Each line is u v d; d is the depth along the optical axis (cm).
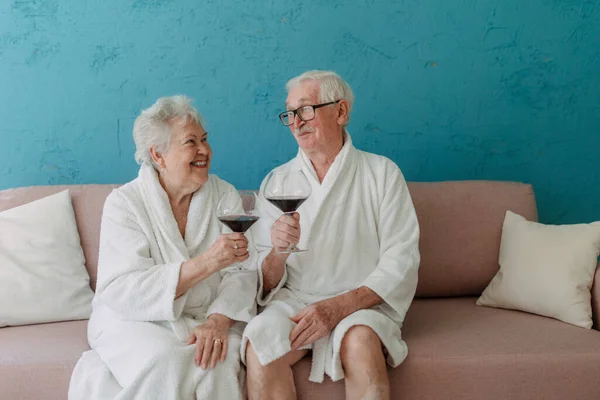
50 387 168
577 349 173
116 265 179
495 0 250
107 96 245
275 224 175
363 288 182
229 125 250
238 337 176
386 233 195
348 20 248
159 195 187
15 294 201
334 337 167
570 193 258
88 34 243
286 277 197
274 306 186
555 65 254
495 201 229
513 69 253
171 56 246
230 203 171
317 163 203
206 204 193
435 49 251
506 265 215
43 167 246
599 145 257
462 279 226
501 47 252
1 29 241
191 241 189
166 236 185
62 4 242
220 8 245
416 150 254
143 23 244
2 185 246
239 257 171
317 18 247
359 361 163
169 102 186
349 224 196
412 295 191
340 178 198
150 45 245
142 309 174
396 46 250
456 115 254
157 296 173
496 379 169
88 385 164
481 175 256
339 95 198
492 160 256
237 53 247
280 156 251
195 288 185
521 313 209
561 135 256
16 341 185
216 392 163
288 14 247
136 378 159
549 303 200
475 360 169
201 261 172
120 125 246
